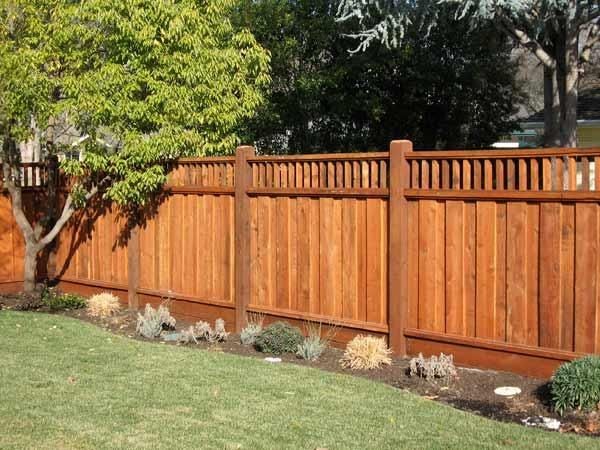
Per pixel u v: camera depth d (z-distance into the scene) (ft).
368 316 26.68
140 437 17.46
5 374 23.30
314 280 28.40
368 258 26.58
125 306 37.01
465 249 23.85
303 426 18.21
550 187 21.81
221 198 31.96
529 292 22.30
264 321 30.17
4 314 34.04
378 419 18.75
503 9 44.78
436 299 24.68
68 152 40.34
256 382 22.31
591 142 59.36
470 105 57.21
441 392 21.54
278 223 29.63
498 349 22.94
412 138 56.18
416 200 25.14
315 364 25.25
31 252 39.58
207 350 27.32
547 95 52.49
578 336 21.20
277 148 54.19
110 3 32.40
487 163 23.25
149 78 33.01
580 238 21.08
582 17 46.37
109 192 34.24
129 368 24.08
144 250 35.88
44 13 35.01
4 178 38.81
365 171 26.68
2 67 34.50
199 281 33.06
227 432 17.80
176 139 33.19
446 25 52.31
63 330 30.60
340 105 52.54
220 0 34.63
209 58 33.78
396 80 54.49
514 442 16.93
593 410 18.79
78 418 18.85
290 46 51.83
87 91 33.01
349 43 52.19
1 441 17.13
